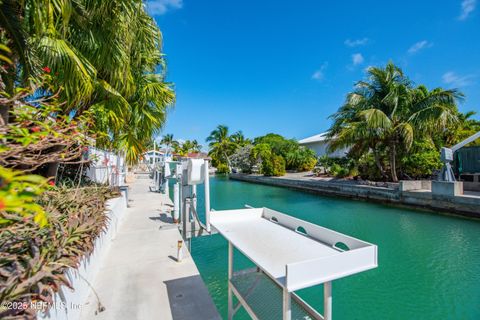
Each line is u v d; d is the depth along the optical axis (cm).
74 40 306
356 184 1336
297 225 261
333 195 1354
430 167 1180
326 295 188
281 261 183
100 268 326
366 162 1556
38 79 235
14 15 201
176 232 491
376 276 436
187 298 262
